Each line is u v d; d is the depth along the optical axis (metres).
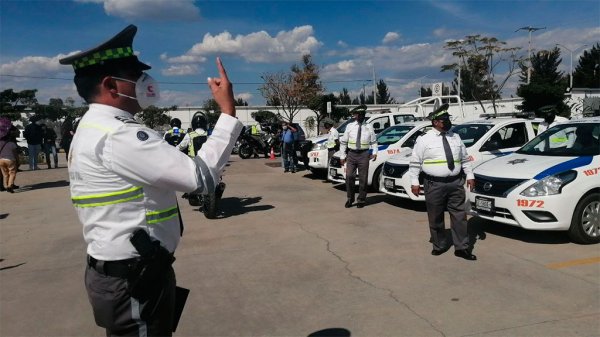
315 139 14.77
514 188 6.08
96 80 1.98
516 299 4.36
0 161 11.69
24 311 4.46
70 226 8.10
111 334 2.07
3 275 5.55
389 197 10.03
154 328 2.06
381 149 10.69
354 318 4.08
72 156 1.99
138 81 2.03
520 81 38.34
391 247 6.19
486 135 8.65
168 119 32.56
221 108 2.02
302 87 35.22
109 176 1.91
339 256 5.86
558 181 5.90
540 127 8.97
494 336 3.67
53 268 5.77
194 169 1.90
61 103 37.38
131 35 2.02
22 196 11.39
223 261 5.79
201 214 8.65
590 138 6.63
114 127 1.89
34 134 16.73
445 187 5.59
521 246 6.05
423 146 5.73
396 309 4.23
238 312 4.29
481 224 7.27
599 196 6.04
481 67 30.28
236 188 11.90
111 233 1.94
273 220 8.03
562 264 5.30
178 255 6.09
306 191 11.27
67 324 4.17
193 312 4.30
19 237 7.43
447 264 5.42
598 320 3.88
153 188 1.98
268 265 5.59
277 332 3.87
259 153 21.53
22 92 37.41
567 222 5.89
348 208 8.94
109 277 1.98
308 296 4.61
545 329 3.75
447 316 4.05
